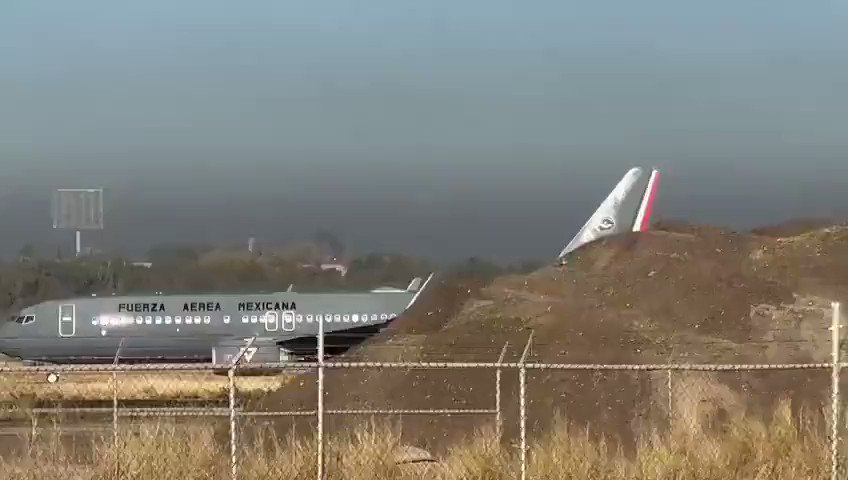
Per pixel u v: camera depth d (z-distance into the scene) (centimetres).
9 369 3075
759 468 3178
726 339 5000
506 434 4250
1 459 3344
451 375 4853
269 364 3259
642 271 5800
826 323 5041
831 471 2969
